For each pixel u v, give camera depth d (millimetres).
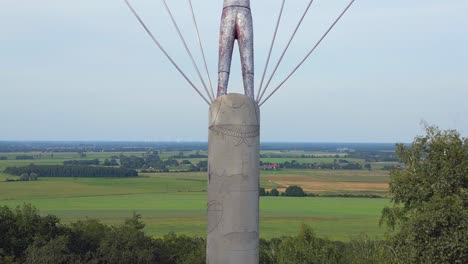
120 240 40281
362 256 35844
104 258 38500
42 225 39219
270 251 45875
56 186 126875
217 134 12477
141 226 47406
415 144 23062
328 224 76500
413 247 20938
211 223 12562
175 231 68562
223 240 12391
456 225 19984
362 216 84938
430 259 20312
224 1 13922
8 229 38031
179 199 107562
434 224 20078
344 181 150250
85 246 40406
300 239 41375
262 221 79312
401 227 23312
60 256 35312
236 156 12414
